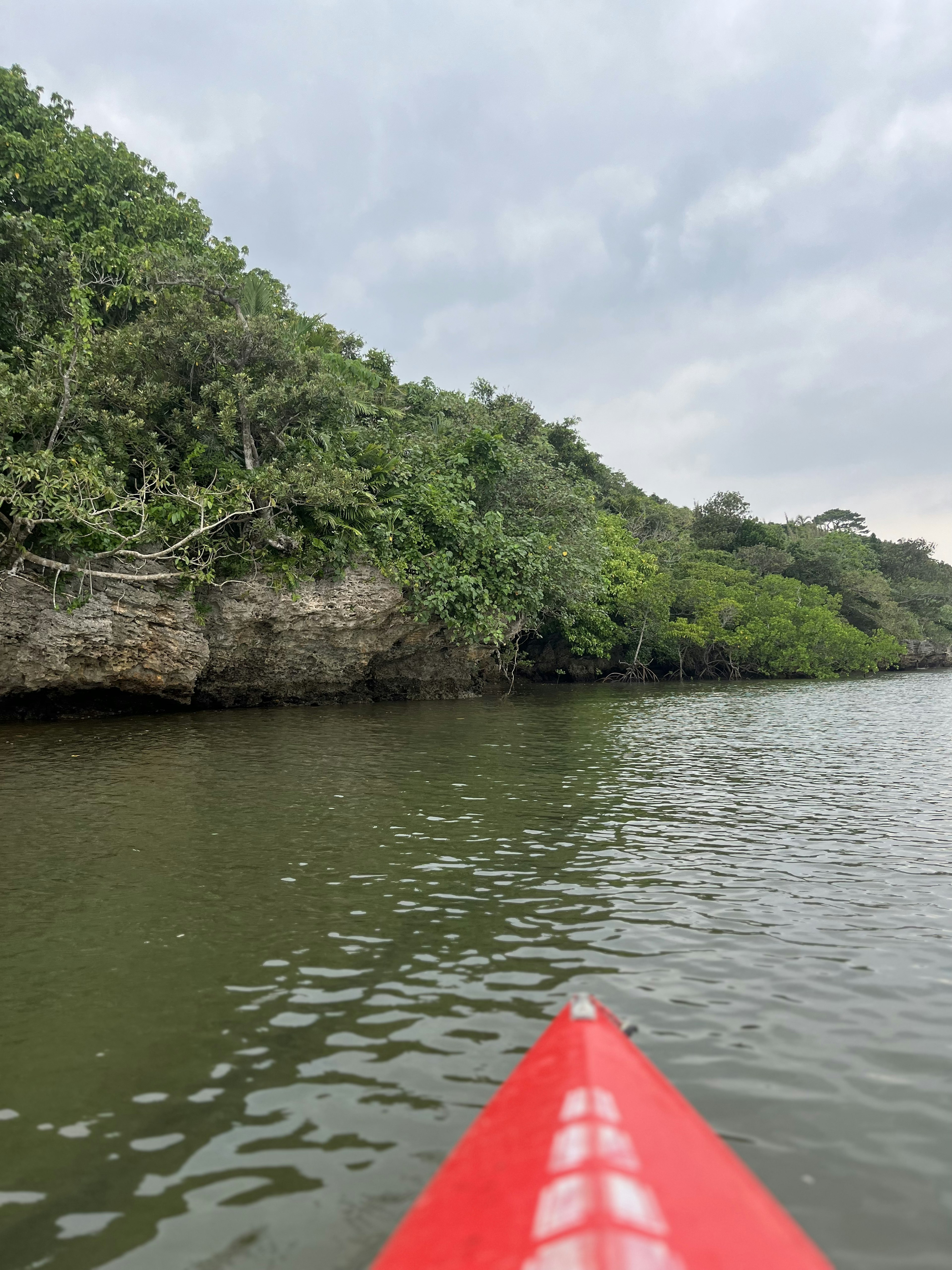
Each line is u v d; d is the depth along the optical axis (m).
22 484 12.70
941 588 60.44
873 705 21.70
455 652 21.55
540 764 10.61
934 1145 2.71
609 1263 1.38
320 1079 3.14
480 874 5.82
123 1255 2.23
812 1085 3.07
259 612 16.66
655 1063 3.22
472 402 29.52
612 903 5.21
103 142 20.11
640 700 22.92
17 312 15.91
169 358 16.17
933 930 4.75
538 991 3.92
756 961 4.28
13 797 8.27
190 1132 2.81
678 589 37.56
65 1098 3.03
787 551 51.16
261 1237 2.29
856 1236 2.29
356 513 17.80
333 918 4.95
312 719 16.11
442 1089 3.06
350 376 21.98
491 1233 1.63
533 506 25.11
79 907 5.14
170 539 15.27
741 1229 1.66
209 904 5.19
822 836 6.93
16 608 13.77
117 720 15.42
